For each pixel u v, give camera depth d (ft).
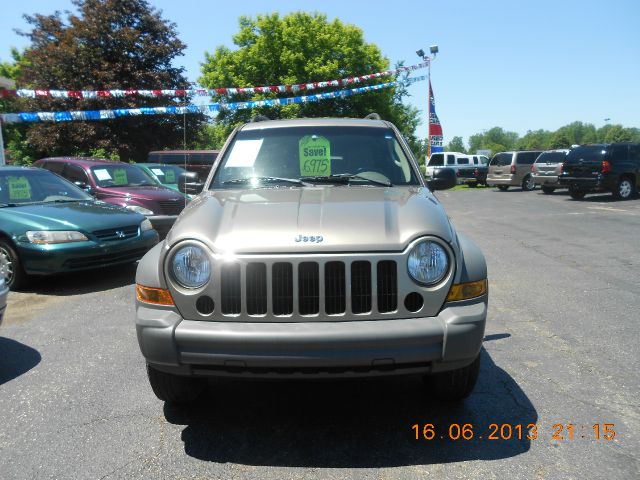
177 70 86.69
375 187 12.64
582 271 23.97
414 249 9.37
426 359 9.18
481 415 11.14
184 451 9.93
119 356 14.90
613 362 13.75
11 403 12.06
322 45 101.65
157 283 9.73
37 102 77.97
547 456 9.55
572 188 59.11
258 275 9.32
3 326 17.84
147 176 38.42
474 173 94.38
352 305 9.29
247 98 99.45
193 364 9.43
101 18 80.79
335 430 10.66
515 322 17.07
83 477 9.15
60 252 21.80
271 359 9.04
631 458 9.46
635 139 469.16
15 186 25.36
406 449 9.88
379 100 106.32
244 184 13.19
